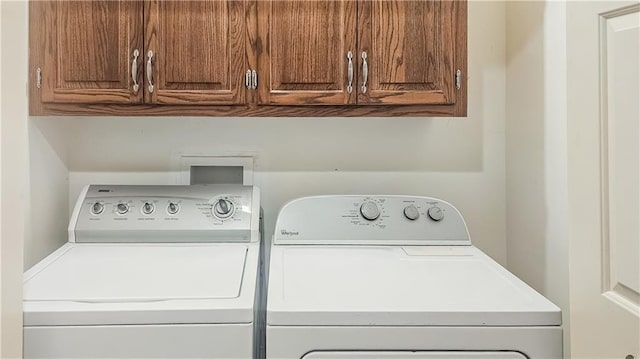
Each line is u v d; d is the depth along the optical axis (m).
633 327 0.87
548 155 1.44
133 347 0.89
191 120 1.75
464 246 1.46
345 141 1.78
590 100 0.98
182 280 1.07
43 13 1.35
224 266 1.20
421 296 0.98
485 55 1.78
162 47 1.38
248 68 1.39
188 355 0.89
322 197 1.55
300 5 1.39
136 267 1.18
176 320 0.89
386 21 1.40
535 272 1.54
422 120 1.80
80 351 0.88
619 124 0.90
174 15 1.38
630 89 0.88
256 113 1.41
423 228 1.49
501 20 1.78
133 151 1.74
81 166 1.72
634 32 0.86
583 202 1.01
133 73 1.37
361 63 1.40
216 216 1.49
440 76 1.41
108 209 1.49
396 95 1.40
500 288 1.04
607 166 0.94
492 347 0.90
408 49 1.41
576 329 1.04
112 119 1.73
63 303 0.91
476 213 1.81
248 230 1.48
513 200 1.72
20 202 0.85
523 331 0.91
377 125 1.79
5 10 0.81
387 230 1.49
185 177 1.75
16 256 0.84
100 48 1.36
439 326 0.90
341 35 1.40
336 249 1.41
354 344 0.90
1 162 0.80
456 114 1.43
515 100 1.69
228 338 0.90
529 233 1.59
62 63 1.36
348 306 0.92
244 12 1.39
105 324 0.88
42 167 1.51
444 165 1.80
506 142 1.78
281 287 1.03
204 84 1.39
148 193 1.54
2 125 0.80
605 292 0.95
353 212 1.52
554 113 1.40
